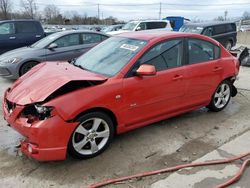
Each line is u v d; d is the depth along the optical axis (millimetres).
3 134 4531
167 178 3414
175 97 4562
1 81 8219
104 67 4180
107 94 3697
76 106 3432
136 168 3635
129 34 4863
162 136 4516
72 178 3412
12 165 3656
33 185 3285
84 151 3750
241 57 9320
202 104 5176
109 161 3775
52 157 3395
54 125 3311
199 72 4828
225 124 5043
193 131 4727
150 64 4211
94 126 3738
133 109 4035
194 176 3455
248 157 3900
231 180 3350
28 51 8211
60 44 8602
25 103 3412
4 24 10891
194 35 4875
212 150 4094
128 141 4320
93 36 9227
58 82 3525
